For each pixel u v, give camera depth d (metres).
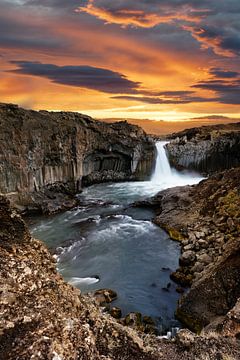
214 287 18.56
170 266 26.92
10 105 44.84
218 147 69.19
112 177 64.25
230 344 12.59
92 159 62.38
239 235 25.88
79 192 54.97
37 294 10.54
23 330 9.16
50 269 12.32
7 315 9.43
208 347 12.34
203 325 17.88
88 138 58.19
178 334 13.02
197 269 24.28
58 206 44.62
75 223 39.00
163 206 41.53
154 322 19.42
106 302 21.64
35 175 46.31
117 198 50.53
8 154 41.06
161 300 22.05
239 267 18.11
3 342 8.73
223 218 30.61
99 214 42.56
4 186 40.50
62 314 10.27
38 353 8.54
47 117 52.50
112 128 64.56
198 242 28.53
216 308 17.95
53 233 35.66
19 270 11.03
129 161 64.62
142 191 55.22
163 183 62.25
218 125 89.12
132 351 10.94
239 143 67.69
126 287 23.84
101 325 11.27
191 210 36.66
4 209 12.72
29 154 44.56
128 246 31.42
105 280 25.00
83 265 27.72
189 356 11.84
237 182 34.53
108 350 10.56
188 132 84.06
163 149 70.62
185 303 19.53
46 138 48.25
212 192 37.00
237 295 17.47
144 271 26.25
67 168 52.81
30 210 42.34
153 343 12.56
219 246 26.67
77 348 9.49
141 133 67.69
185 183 61.81
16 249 11.88
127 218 40.31
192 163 70.19
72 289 12.19
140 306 21.34
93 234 34.91
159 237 33.47
